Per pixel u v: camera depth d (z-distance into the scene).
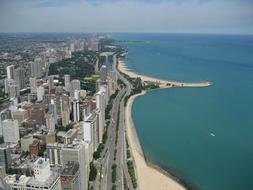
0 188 148.12
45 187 162.12
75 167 194.75
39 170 165.38
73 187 183.62
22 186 164.25
